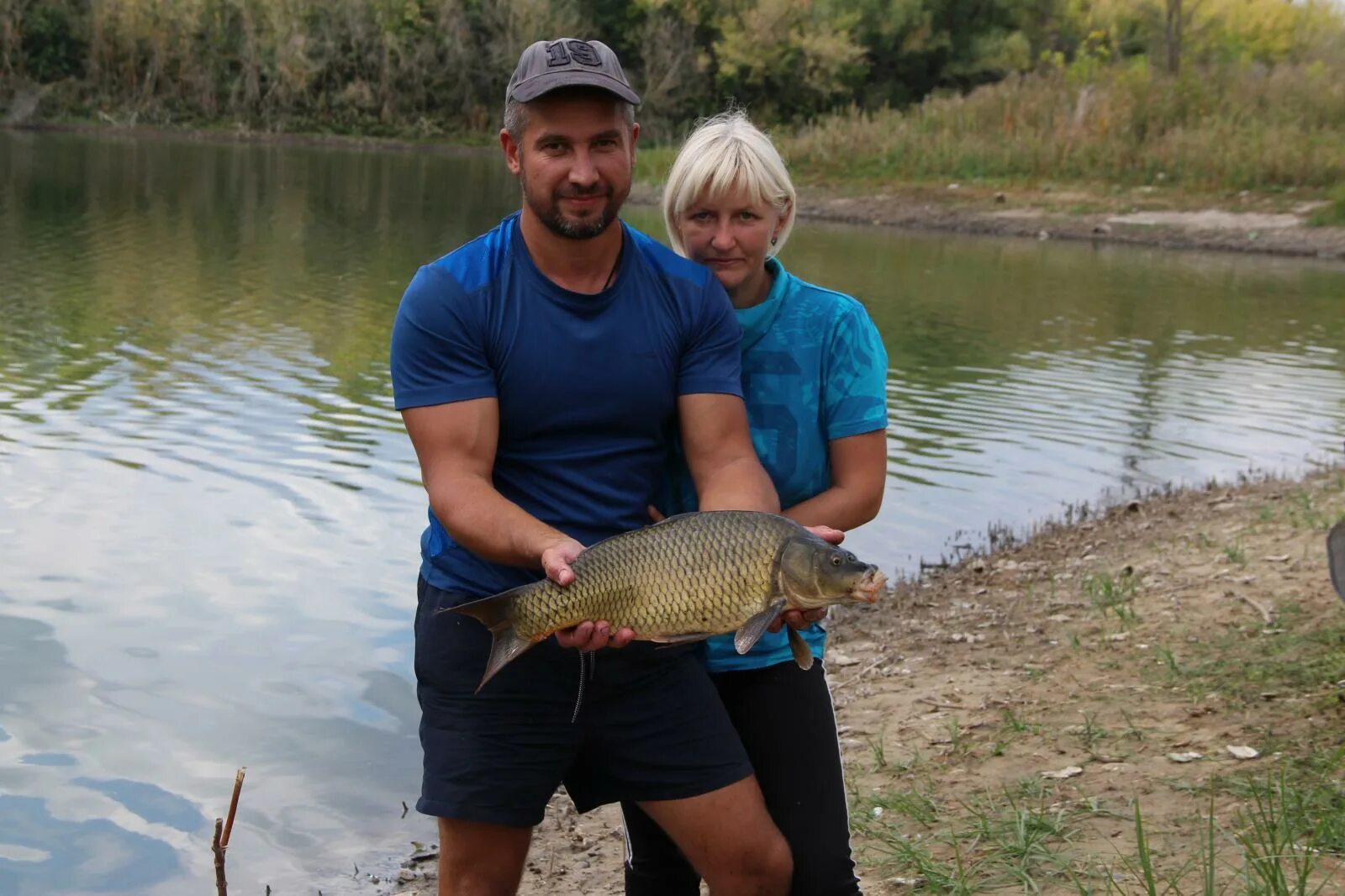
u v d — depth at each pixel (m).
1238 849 4.32
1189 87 35.47
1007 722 5.80
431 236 26.08
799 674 3.50
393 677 6.75
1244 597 7.11
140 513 8.93
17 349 13.81
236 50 59.31
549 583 3.07
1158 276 23.27
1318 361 15.51
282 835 5.42
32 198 29.59
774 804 3.44
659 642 3.12
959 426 12.03
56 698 6.40
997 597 7.91
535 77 3.14
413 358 3.25
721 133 3.59
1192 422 12.37
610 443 3.32
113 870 5.14
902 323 17.50
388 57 60.06
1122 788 4.96
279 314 16.67
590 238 3.20
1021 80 44.44
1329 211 28.92
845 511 3.62
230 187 35.06
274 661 6.88
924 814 5.01
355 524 8.89
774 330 3.62
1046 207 31.75
